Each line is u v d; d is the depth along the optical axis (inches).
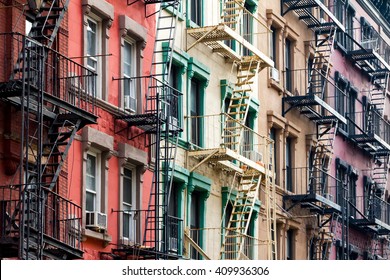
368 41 3006.9
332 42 2706.7
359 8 3090.6
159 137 1870.1
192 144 2107.5
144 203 1930.4
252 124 2369.6
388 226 2957.7
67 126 1656.0
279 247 2472.9
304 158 2635.3
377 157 3102.9
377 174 3112.7
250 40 2389.3
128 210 1852.9
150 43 1983.3
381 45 3117.6
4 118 1583.4
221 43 2186.3
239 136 2158.0
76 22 1770.4
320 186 2652.6
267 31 2447.1
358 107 3031.5
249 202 2262.6
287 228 2502.5
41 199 1518.2
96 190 1818.4
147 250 1823.3
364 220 2856.8
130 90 1920.5
